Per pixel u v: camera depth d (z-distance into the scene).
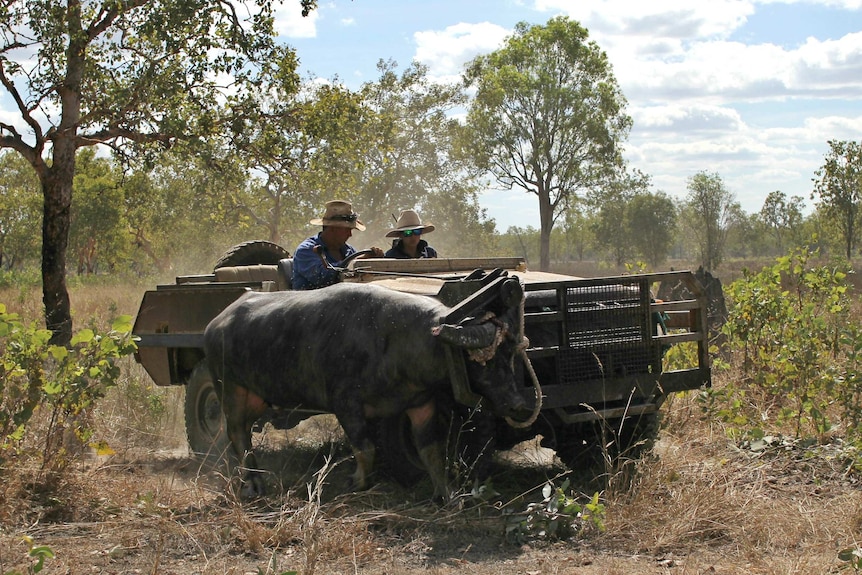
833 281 10.27
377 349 6.03
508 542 5.48
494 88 52.62
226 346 6.76
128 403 8.70
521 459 7.55
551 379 6.50
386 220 37.09
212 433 8.06
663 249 80.44
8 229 54.53
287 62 12.62
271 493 6.50
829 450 7.19
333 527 5.46
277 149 12.87
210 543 5.38
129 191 24.66
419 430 6.19
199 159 12.38
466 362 5.71
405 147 38.75
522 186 55.31
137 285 36.41
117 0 11.39
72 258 54.19
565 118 53.38
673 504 5.80
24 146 11.80
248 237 33.31
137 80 11.83
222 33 12.25
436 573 4.95
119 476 6.88
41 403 6.70
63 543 5.41
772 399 8.44
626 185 58.06
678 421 8.12
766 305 8.61
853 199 40.50
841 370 8.18
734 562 5.07
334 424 8.77
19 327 6.57
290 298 6.63
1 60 11.66
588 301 6.53
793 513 5.81
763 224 99.19
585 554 5.28
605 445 6.32
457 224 40.62
